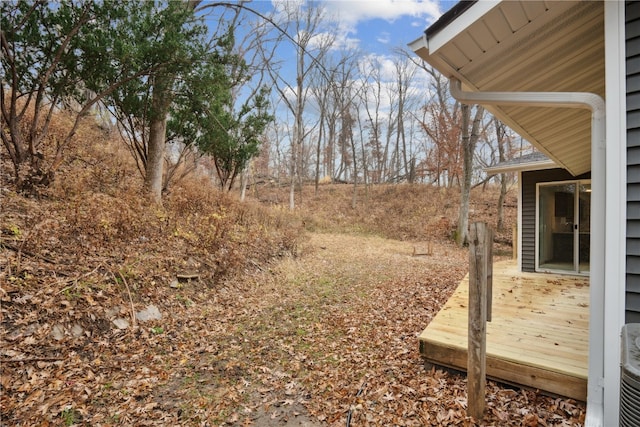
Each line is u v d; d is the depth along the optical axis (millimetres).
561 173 6605
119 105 6770
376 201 19047
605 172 1916
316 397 2756
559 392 2445
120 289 4098
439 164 17203
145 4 5754
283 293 5754
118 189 6703
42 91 5262
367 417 2441
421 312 4852
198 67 6254
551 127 3789
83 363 2990
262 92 11047
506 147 17578
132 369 3049
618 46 1847
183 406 2607
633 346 1378
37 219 4461
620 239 1840
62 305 3443
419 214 16688
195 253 5809
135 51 5414
